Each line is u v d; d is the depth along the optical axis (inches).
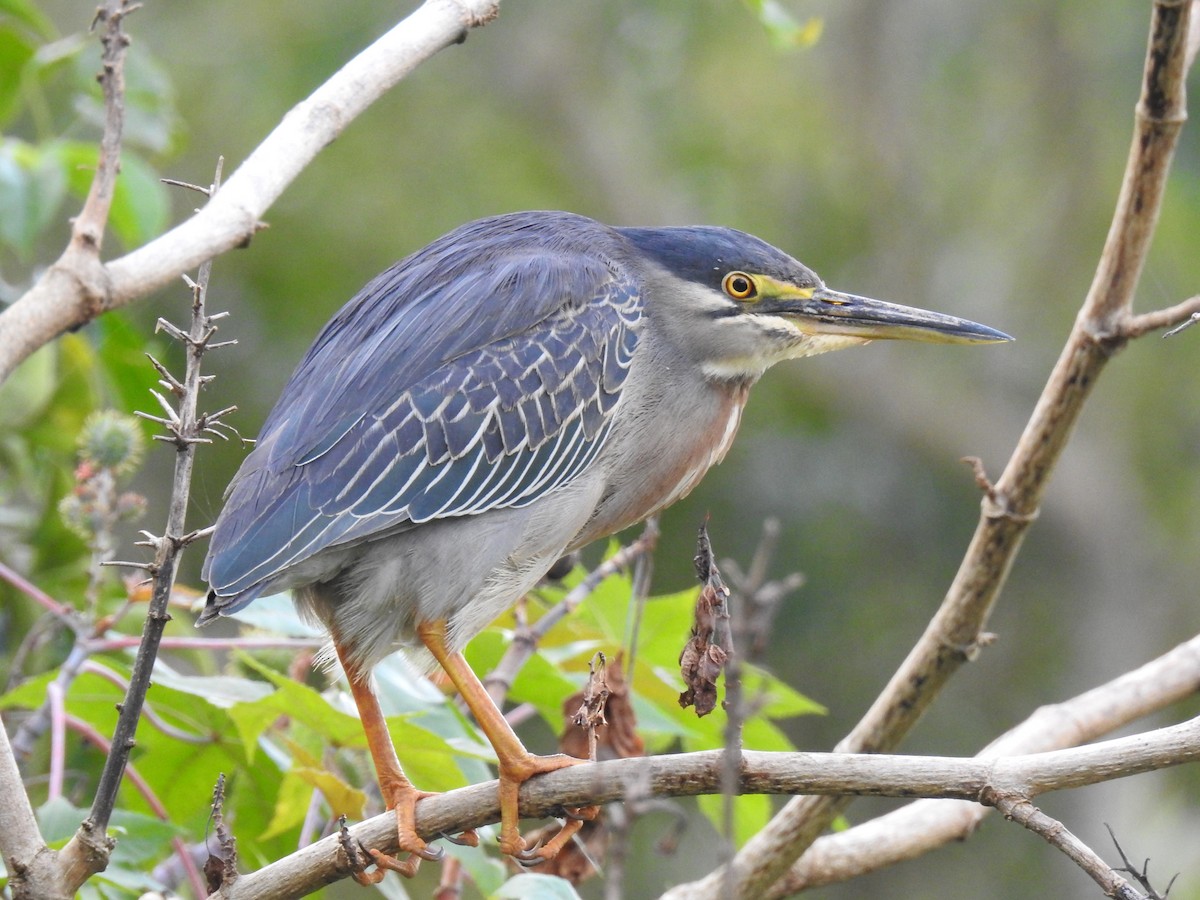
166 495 633.0
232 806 344.5
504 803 268.1
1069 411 300.8
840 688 766.5
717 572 237.8
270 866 254.7
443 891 326.3
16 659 362.9
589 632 361.1
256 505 295.0
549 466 316.5
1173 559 884.6
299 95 803.4
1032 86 921.5
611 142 913.5
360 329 321.7
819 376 876.6
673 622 351.9
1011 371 906.1
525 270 326.6
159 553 217.6
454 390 309.3
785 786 236.2
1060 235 912.9
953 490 871.1
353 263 774.5
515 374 314.7
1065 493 883.4
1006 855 735.1
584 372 323.3
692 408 351.3
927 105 933.2
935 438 884.0
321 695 294.5
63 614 324.8
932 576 816.3
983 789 229.1
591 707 252.4
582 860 322.0
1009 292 914.7
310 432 302.2
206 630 545.3
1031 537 901.2
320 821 354.3
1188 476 894.4
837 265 916.6
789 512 813.2
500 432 310.8
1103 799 762.8
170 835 292.5
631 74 936.9
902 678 325.4
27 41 444.8
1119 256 293.4
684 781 241.0
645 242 358.3
